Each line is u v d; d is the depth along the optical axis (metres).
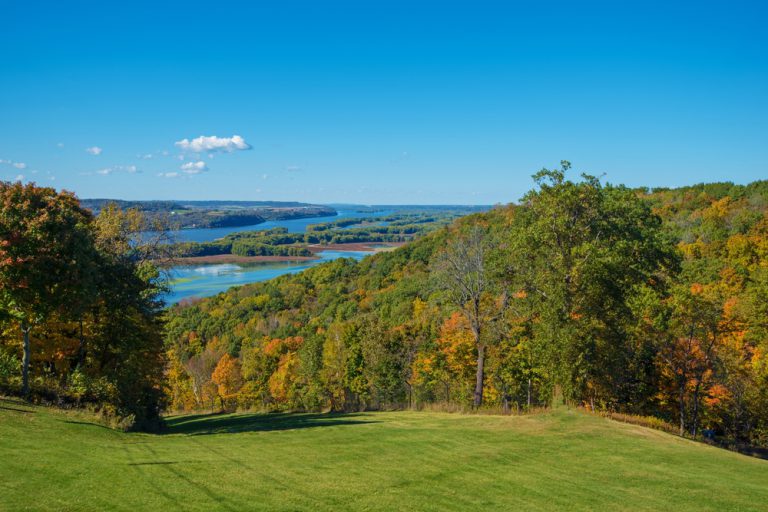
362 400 42.97
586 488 11.09
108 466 10.77
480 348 28.70
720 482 11.80
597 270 20.72
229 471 11.26
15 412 15.38
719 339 27.83
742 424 31.48
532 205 23.75
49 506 8.11
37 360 23.42
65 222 18.39
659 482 11.66
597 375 23.02
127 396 22.92
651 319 26.75
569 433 16.45
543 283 22.19
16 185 17.75
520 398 35.56
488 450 14.34
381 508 9.30
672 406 29.64
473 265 28.55
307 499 9.53
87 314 22.69
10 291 16.80
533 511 9.55
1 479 9.12
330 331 58.28
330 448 14.41
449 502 9.86
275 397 57.97
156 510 8.37
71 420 16.25
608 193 22.80
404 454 13.75
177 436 17.03
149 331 26.91
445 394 39.59
